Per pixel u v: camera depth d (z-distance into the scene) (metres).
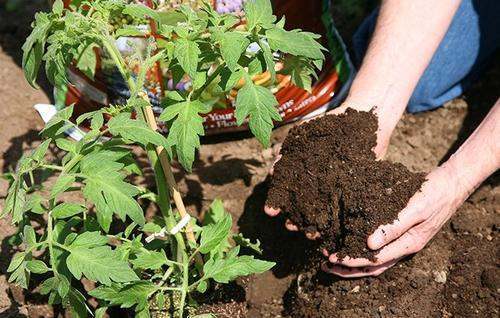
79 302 0.76
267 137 0.75
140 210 0.71
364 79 0.99
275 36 0.76
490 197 1.05
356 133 0.93
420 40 0.99
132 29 0.80
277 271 1.01
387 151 1.13
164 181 0.82
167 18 0.81
